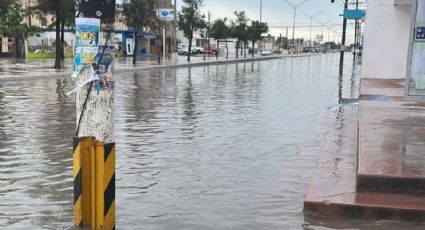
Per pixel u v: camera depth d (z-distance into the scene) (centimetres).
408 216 543
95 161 499
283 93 2034
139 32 5069
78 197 512
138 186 700
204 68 4206
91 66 495
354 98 1683
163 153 902
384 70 2428
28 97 1770
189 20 5391
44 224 557
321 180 652
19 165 816
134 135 1069
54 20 3903
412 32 1205
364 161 654
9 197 654
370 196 584
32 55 5428
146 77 2966
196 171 780
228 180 729
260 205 616
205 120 1288
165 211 598
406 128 891
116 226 548
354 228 532
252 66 4756
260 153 907
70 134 1077
